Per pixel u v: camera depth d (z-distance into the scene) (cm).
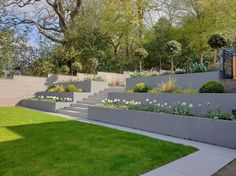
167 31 2116
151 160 425
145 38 2166
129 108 822
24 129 708
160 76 978
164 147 507
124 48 2256
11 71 1873
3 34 1828
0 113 1112
